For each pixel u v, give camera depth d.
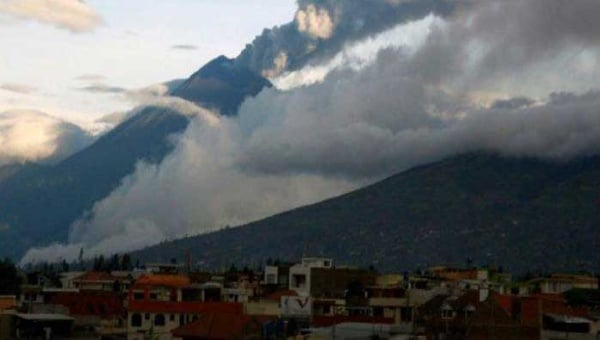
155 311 185.62
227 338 148.12
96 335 179.25
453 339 132.25
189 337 152.50
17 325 173.25
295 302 172.50
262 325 152.12
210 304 188.00
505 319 133.62
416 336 132.62
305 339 136.25
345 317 172.00
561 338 138.50
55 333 176.75
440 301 177.12
